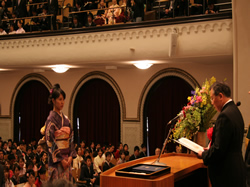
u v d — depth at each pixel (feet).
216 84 10.39
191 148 10.66
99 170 29.78
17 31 36.11
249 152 12.01
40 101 43.55
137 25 28.25
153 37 27.76
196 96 13.62
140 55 28.37
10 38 34.30
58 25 38.55
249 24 23.40
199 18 25.96
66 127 13.25
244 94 23.36
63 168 13.07
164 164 11.23
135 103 37.37
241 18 23.61
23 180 22.35
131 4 31.04
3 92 45.03
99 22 31.48
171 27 27.02
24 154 31.50
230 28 25.09
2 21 38.29
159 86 36.81
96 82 40.27
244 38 23.47
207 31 25.82
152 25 27.68
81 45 30.76
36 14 37.01
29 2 37.35
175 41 26.20
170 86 36.14
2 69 39.19
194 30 26.22
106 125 39.93
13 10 38.88
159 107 36.86
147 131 37.52
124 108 37.91
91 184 27.66
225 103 10.27
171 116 36.09
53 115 13.07
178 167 11.07
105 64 32.68
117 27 29.14
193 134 13.60
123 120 37.96
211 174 10.19
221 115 9.86
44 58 32.60
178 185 13.55
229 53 25.35
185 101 35.37
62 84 41.37
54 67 35.09
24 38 33.58
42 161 28.09
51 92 13.24
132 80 37.50
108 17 33.12
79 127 41.39
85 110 40.98
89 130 40.78
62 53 31.63
